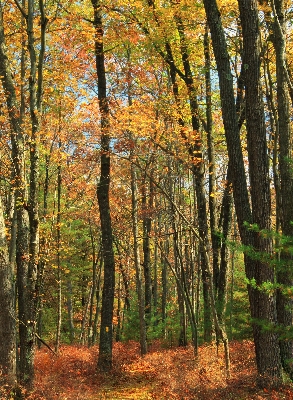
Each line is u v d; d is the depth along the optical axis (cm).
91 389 1064
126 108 1184
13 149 973
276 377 836
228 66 938
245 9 873
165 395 954
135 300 2100
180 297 1853
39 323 1947
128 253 2328
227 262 1584
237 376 996
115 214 2058
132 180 1530
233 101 934
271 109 1359
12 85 1018
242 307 1638
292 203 924
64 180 1858
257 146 863
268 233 601
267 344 845
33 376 903
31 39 948
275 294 844
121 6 1377
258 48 872
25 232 956
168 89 1510
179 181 1500
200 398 871
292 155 953
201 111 1641
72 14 1083
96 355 1583
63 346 2073
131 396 1000
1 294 854
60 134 1417
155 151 1266
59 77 1328
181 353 1474
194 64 1722
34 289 917
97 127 1355
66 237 2203
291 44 1336
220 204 1872
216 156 1942
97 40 1211
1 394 794
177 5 1366
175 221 1408
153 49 1468
